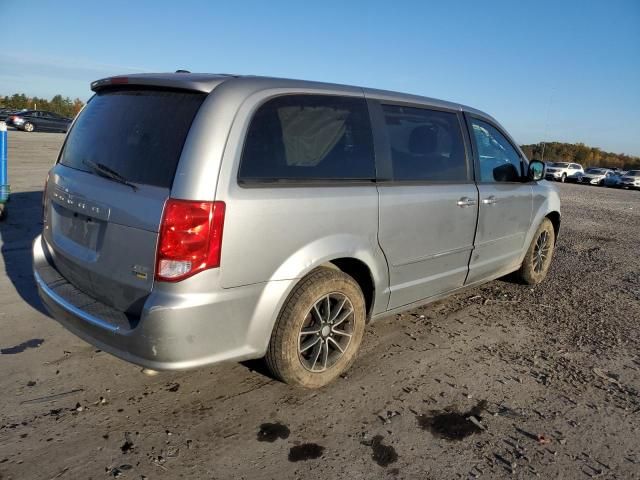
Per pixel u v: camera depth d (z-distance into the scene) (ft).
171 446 8.59
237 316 8.77
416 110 12.50
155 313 8.02
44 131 105.40
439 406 10.38
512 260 16.65
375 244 10.94
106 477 7.79
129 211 8.45
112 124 9.78
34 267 10.94
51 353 11.32
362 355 12.36
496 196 14.61
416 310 15.64
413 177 12.00
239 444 8.77
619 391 11.50
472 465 8.68
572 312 16.48
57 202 10.35
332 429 9.37
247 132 8.77
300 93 9.85
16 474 7.70
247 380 10.78
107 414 9.31
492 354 12.94
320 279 9.87
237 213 8.43
